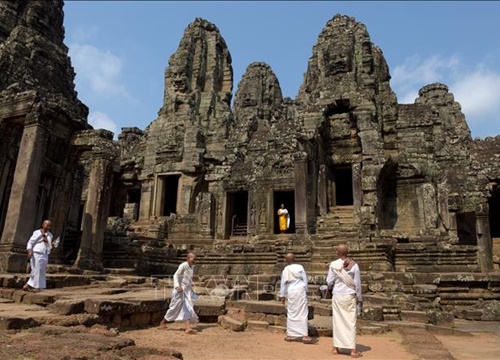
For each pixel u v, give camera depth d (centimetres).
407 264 1870
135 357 534
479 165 2247
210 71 3622
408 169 2536
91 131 1761
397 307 1120
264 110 3997
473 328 1127
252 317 1005
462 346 830
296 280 808
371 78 2622
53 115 1628
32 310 813
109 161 1769
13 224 1284
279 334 873
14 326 662
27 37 1948
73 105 1759
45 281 1023
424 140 2569
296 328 782
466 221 2664
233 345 728
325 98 2617
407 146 2588
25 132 1408
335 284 704
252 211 2723
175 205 3566
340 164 2709
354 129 2639
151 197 3241
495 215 2956
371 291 1392
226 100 3650
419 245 1892
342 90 2598
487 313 1332
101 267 1669
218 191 2920
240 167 2944
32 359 480
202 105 3491
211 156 3184
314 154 2547
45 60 1981
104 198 1722
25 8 2148
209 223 2764
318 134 2581
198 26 3716
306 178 2295
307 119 2583
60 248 1716
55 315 749
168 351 566
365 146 2433
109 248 2008
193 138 3209
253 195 2756
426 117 2616
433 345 752
